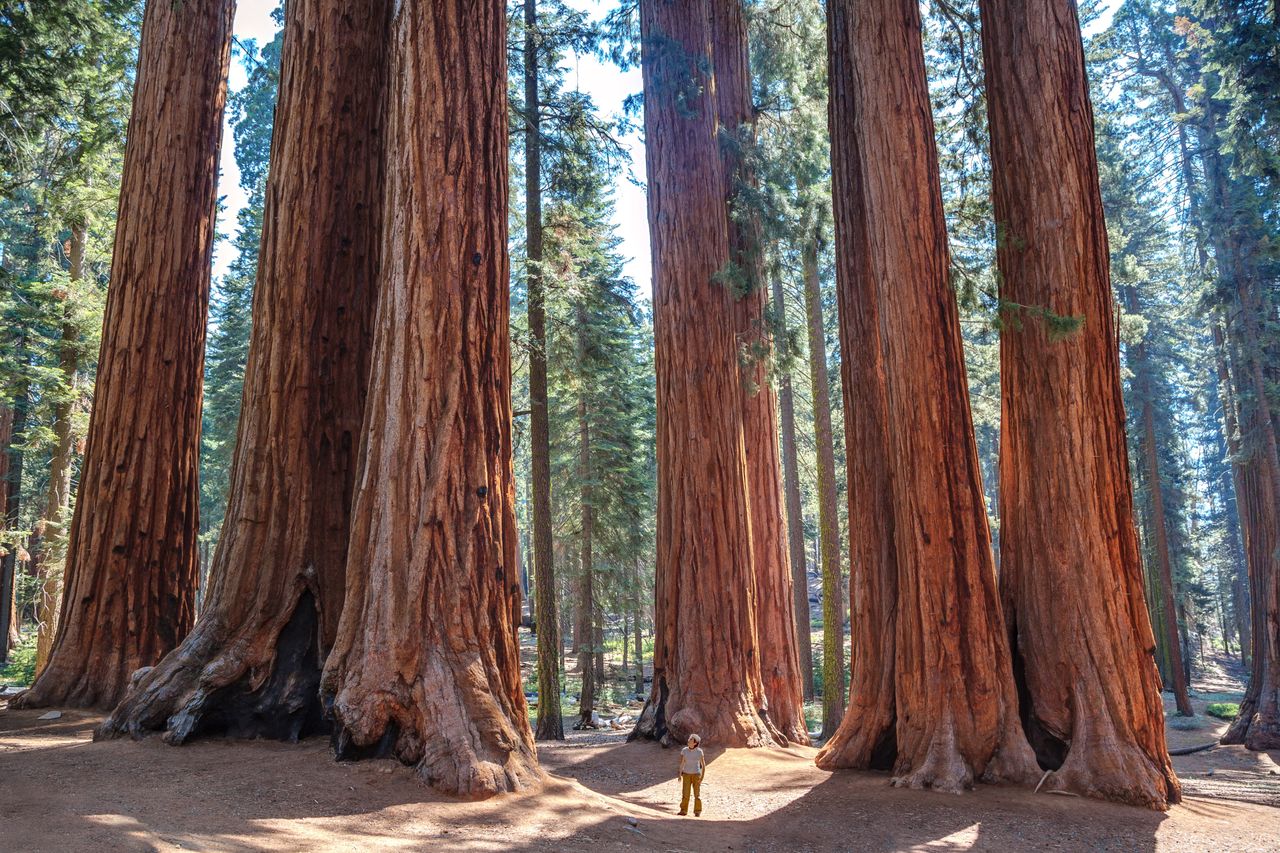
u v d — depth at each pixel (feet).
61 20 49.16
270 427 30.45
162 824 16.26
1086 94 36.78
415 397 25.81
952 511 34.19
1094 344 34.94
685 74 50.44
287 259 31.78
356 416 32.09
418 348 26.08
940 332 35.40
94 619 35.91
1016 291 36.86
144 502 37.50
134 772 21.47
